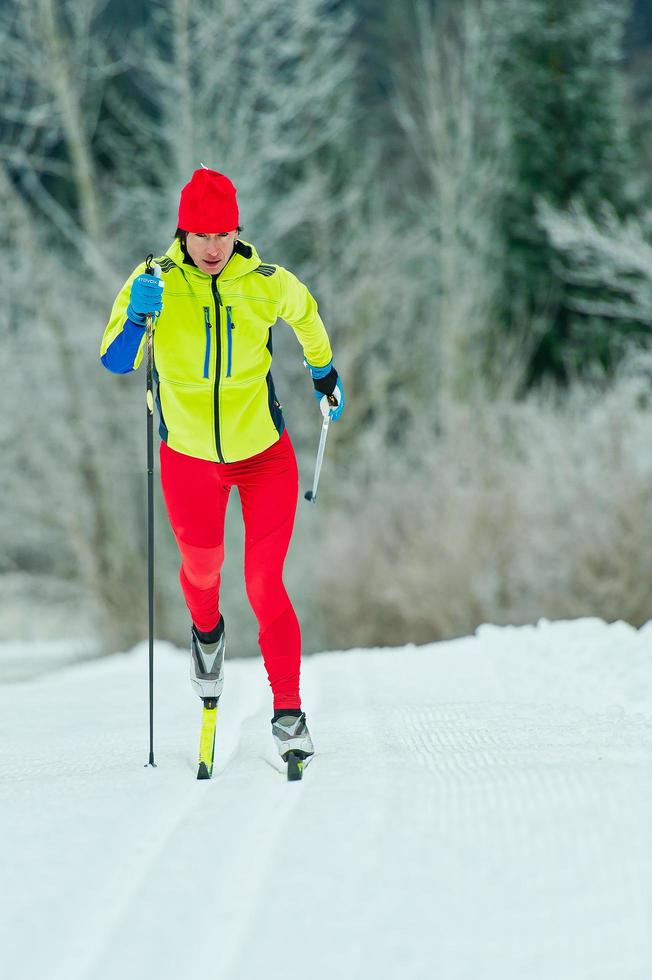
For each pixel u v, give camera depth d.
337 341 98.75
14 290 86.75
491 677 22.78
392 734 16.06
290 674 14.09
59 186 100.94
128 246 92.69
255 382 13.97
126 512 91.25
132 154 98.75
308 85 97.75
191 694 25.94
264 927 8.65
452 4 115.69
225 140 92.62
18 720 22.53
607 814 10.48
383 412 94.00
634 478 59.41
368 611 71.56
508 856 9.74
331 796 11.80
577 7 100.56
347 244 103.25
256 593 14.32
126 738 18.53
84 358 87.69
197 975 8.06
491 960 8.06
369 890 9.21
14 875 9.99
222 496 14.55
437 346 105.00
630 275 81.88
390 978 7.88
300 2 93.50
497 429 68.25
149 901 9.26
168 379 13.85
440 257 106.50
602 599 59.47
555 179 102.00
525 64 101.94
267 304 13.73
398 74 118.38
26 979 8.11
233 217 13.26
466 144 104.81
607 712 16.67
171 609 86.88
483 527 64.38
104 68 87.62
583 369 94.44
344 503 83.44
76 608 98.50
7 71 86.00
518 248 101.81
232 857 10.16
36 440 87.69
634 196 102.62
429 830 10.45
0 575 97.88
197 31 89.75
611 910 8.68
